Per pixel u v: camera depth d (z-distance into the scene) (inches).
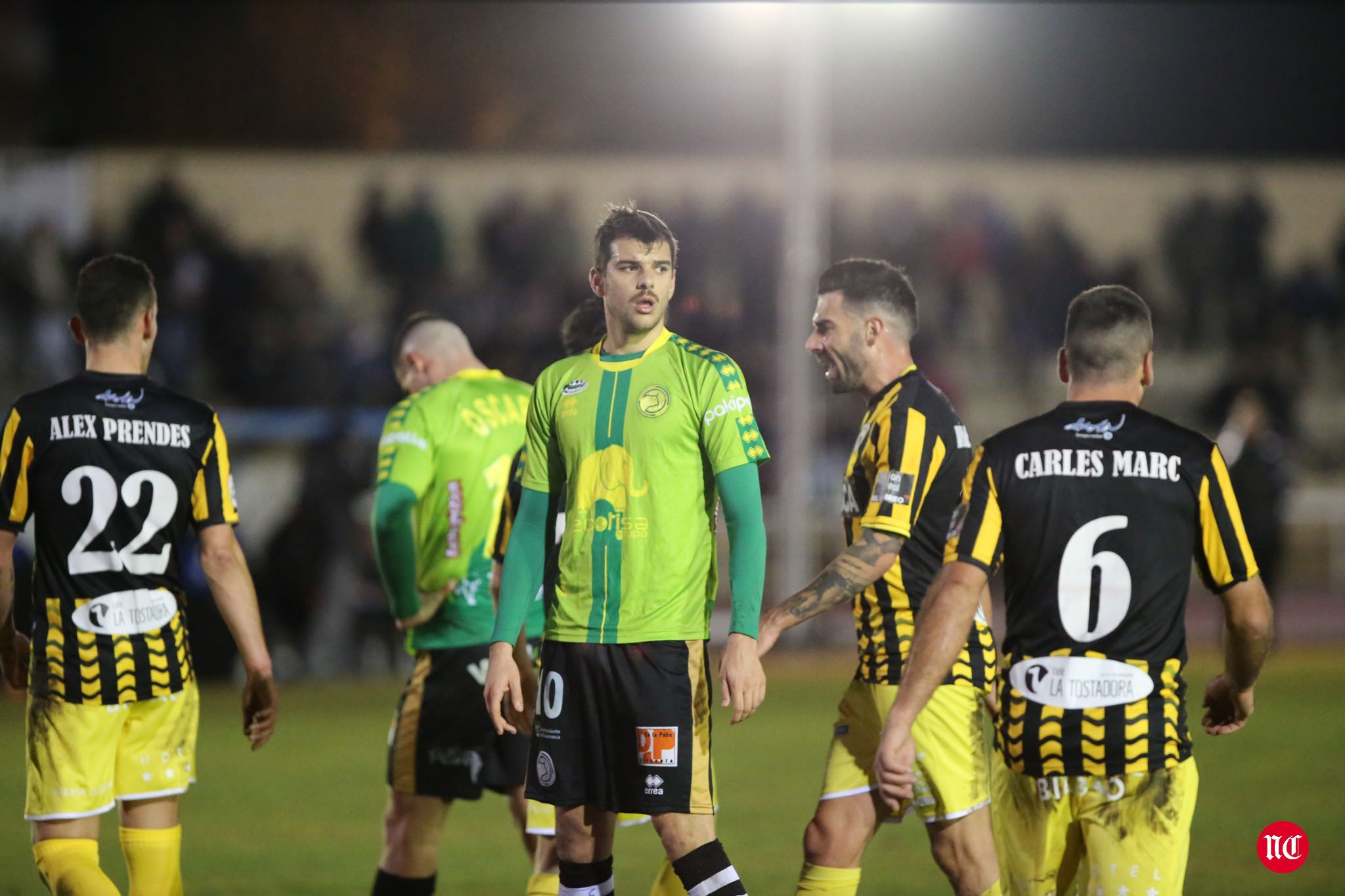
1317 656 1558.8
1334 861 676.1
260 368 1982.0
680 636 423.5
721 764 957.8
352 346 1968.5
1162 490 389.1
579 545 428.5
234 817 797.2
